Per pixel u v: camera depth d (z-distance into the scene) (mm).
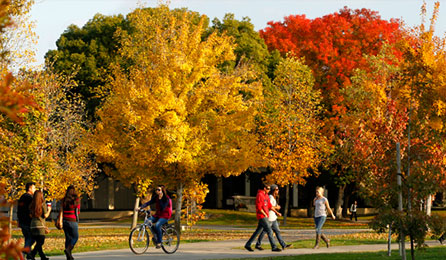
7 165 26984
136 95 32812
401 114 18672
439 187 16203
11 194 27016
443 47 19891
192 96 34219
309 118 49156
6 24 5539
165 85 32844
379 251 23422
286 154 49094
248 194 80688
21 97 5238
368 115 29453
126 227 50656
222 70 52875
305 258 20250
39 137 27469
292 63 49375
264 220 24016
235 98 35312
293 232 43750
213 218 61969
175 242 24234
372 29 61531
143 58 37719
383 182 16891
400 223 15969
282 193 70625
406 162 16703
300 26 65562
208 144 34281
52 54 54812
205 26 57219
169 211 23281
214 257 21359
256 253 23141
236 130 34875
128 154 36250
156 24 39250
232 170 34969
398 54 56406
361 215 81250
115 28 55719
